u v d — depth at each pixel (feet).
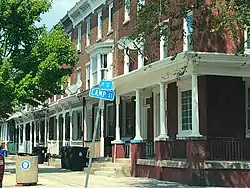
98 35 114.42
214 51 67.56
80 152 95.96
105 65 106.22
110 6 107.55
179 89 76.69
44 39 85.46
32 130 183.21
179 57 65.36
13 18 84.94
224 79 70.64
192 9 55.21
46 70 83.51
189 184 64.03
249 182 64.39
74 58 88.17
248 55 63.05
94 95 43.47
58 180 71.92
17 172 63.77
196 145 64.03
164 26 56.75
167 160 70.69
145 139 85.56
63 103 129.90
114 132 102.32
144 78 79.10
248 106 71.97
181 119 76.23
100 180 71.97
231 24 51.47
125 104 98.58
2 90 81.05
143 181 69.82
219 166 63.87
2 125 245.24
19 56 84.74
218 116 69.87
